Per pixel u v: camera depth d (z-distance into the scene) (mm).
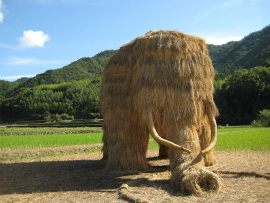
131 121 7617
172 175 5387
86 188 5820
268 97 61500
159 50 6340
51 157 11953
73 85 118625
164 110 6066
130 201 4547
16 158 11695
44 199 4980
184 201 4336
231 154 10203
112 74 8422
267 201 4109
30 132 35750
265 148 11203
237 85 64750
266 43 108438
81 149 14602
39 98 102750
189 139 5551
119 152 7684
